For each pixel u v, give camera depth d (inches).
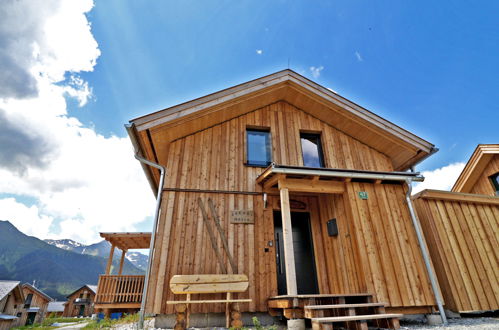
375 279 200.7
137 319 245.1
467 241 243.6
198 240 215.6
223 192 236.2
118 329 191.9
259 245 223.6
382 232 219.1
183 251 209.6
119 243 470.9
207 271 207.3
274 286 213.0
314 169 212.7
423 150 281.3
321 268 250.5
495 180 403.9
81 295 1568.7
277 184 233.8
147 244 479.5
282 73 285.7
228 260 213.5
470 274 229.9
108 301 391.9
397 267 209.0
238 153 259.4
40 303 1366.9
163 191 227.6
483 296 224.5
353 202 224.1
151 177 297.6
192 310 193.0
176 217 220.1
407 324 190.7
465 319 206.7
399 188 242.5
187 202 227.3
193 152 248.8
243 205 235.8
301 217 273.3
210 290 178.7
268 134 286.5
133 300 396.5
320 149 297.6
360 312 185.0
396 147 293.3
